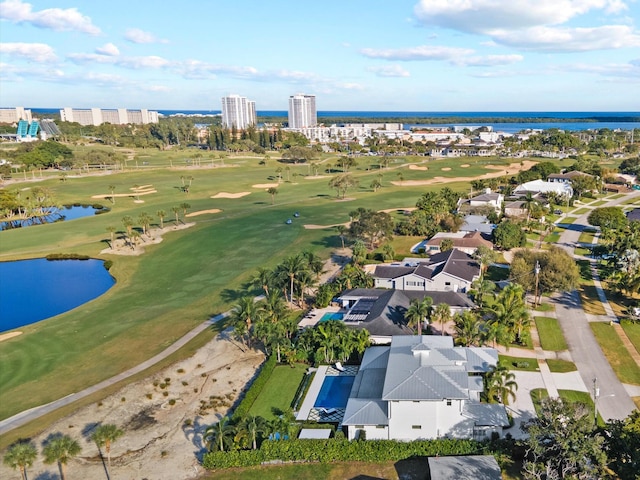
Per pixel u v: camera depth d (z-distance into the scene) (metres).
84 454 55.69
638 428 46.59
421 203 162.12
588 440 44.62
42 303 104.50
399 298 86.62
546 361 71.00
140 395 67.06
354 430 54.97
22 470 51.06
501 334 71.62
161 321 91.06
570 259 97.12
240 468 52.44
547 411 49.25
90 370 74.81
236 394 66.94
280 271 93.75
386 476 49.84
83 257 132.12
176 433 59.06
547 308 90.06
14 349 82.38
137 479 51.47
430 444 51.84
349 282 99.19
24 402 66.75
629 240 106.81
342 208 184.00
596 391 54.09
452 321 83.38
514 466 49.38
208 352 78.38
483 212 159.50
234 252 131.00
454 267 98.31
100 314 95.50
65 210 194.62
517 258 98.50
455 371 56.62
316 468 51.66
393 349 63.44
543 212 158.38
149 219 148.38
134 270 120.75
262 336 74.69
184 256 129.00
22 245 143.38
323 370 71.38
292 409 62.12
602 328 81.50
